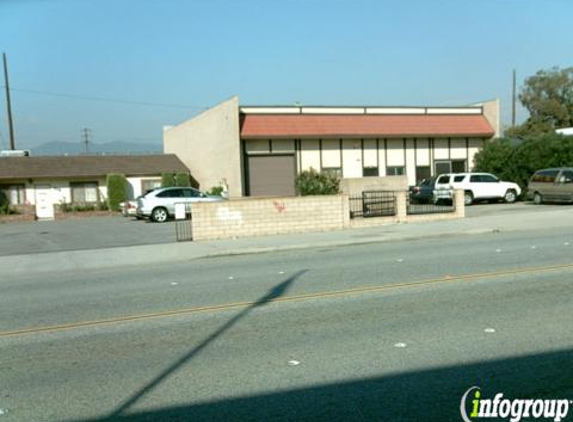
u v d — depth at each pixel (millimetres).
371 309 7953
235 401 4863
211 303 8859
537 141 34312
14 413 4797
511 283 9406
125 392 5184
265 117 35812
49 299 10047
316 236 18125
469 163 40125
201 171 41938
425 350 6039
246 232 18797
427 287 9352
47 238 22531
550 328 6703
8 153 48125
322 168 36781
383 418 4453
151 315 8227
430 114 39281
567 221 20500
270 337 6762
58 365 6078
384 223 20766
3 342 7105
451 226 19578
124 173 42500
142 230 24078
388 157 38250
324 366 5652
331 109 37156
